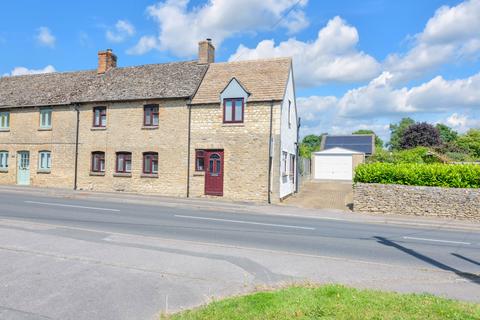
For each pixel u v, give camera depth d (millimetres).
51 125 26656
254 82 22625
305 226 13680
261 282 6664
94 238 9758
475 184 17172
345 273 7410
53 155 26438
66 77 29141
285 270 7473
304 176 35031
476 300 6020
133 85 25344
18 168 27812
